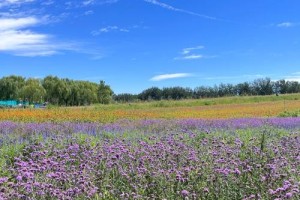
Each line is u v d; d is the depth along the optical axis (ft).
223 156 29.96
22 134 47.85
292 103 177.47
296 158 28.71
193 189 21.63
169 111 122.11
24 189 20.02
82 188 20.72
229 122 69.15
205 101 199.21
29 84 295.48
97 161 27.58
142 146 33.55
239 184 22.40
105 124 64.34
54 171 24.82
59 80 305.53
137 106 163.43
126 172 24.64
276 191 19.39
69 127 56.08
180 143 34.88
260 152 30.17
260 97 232.32
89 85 312.29
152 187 22.35
